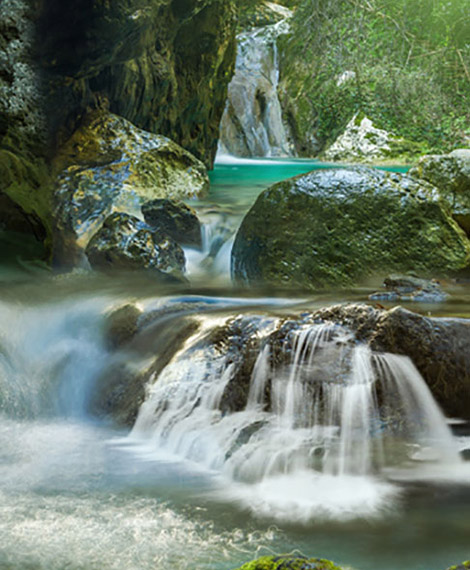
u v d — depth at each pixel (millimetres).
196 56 13367
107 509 3824
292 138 19453
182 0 11711
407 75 15703
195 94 13625
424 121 16359
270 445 4520
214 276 8336
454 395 4922
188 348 5324
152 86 12133
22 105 8852
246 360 5020
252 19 21031
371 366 4824
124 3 9008
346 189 7586
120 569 3174
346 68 16141
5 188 9008
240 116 19234
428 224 7527
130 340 6051
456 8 15484
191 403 5031
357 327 4977
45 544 3412
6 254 9188
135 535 3510
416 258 7422
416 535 3516
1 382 5781
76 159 9773
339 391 4766
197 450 4652
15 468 4465
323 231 7496
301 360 4902
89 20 8875
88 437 5109
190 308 6195
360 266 7395
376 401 4770
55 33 8859
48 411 5730
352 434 4672
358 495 3975
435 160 8461
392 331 4930
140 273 7727
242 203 10289
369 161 16609
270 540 3459
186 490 4102
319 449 4488
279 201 7691
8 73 8703
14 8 8555
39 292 7328
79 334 6371
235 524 3639
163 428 4973
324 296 6855
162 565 3207
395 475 4230
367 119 17266
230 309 6016
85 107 10477
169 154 10523
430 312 5828
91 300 6844
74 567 3188
